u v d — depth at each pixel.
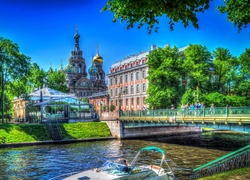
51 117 49.94
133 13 10.58
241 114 27.78
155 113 40.50
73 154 30.00
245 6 13.19
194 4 10.55
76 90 123.06
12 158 27.77
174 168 22.02
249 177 13.68
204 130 59.53
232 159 17.42
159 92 49.81
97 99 103.94
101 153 30.53
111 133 47.78
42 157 28.23
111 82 93.75
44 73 81.31
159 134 50.22
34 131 41.75
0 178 20.05
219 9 15.42
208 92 51.50
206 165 18.16
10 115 80.75
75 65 129.75
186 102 47.34
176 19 10.95
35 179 19.73
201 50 51.84
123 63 90.25
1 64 49.78
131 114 45.22
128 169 13.85
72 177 13.53
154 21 11.03
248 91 51.91
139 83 78.81
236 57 53.28
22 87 57.03
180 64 51.78
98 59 136.38
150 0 9.50
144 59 78.75
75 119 51.88
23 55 52.19
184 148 33.84
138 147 35.50
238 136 48.75
